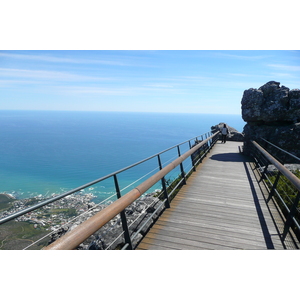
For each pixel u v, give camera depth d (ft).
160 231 13.57
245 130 42.93
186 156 21.16
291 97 37.19
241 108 42.34
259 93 39.09
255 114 38.83
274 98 38.19
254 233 13.39
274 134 37.55
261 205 17.98
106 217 8.09
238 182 24.88
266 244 12.26
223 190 21.89
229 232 13.50
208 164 34.81
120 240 13.80
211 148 51.96
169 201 18.42
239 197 19.89
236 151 47.83
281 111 37.14
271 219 15.38
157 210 15.39
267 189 22.08
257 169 30.96
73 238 6.56
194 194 20.66
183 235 13.09
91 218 7.65
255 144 31.99
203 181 25.21
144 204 19.25
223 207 17.49
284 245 12.19
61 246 6.13
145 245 12.09
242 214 16.15
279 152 36.52
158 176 13.57
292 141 35.94
